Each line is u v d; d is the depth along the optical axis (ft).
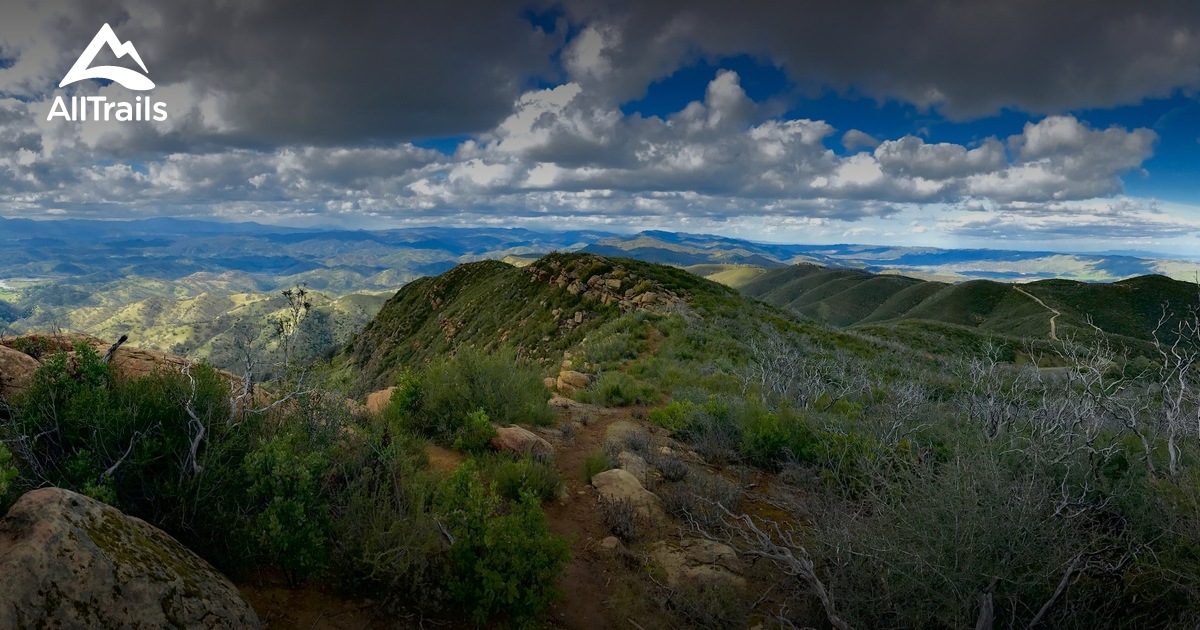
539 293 135.03
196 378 14.07
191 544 11.43
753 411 31.83
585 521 18.51
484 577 12.34
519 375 32.58
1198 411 16.65
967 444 19.88
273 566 12.28
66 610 7.55
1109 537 12.64
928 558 11.57
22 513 8.44
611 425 31.35
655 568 15.72
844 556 13.04
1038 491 13.35
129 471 11.60
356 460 15.52
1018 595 11.18
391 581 11.94
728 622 13.25
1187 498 12.02
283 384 16.33
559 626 12.97
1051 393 30.01
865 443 22.79
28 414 11.91
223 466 11.97
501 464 19.85
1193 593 10.23
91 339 18.61
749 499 22.09
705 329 78.95
